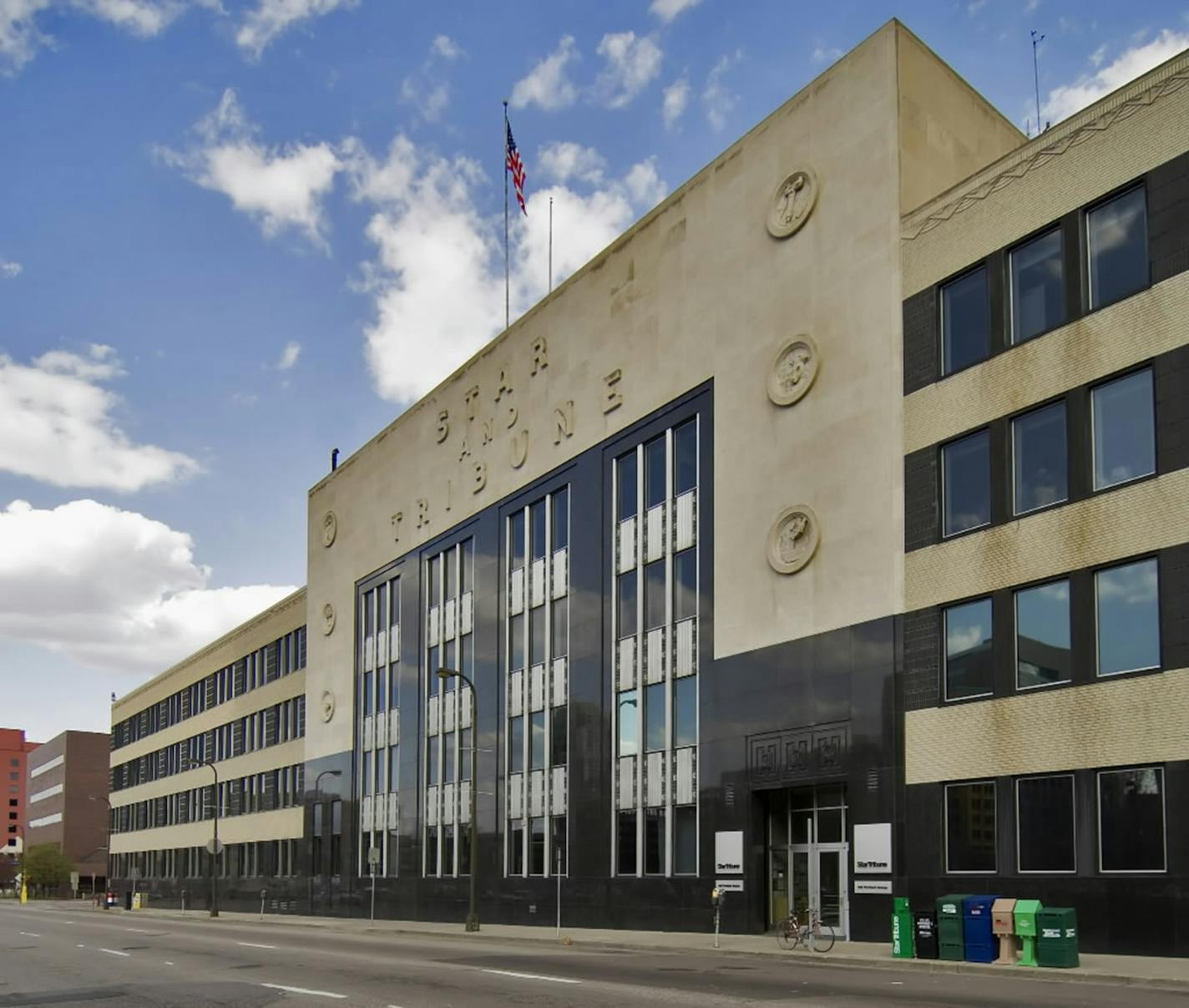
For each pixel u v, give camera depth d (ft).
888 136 108.99
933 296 102.83
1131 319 86.69
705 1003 55.21
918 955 80.59
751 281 123.44
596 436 148.05
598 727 141.49
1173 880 78.07
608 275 149.28
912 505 101.76
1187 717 78.64
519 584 163.84
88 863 574.15
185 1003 60.70
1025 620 91.56
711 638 123.03
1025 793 89.30
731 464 123.03
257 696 263.90
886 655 101.45
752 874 113.80
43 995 65.77
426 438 195.93
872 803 100.78
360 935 138.82
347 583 221.87
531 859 152.97
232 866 269.44
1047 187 94.32
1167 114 86.22
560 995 60.34
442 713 181.88
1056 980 69.00
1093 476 88.28
